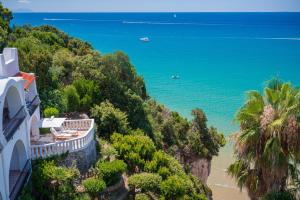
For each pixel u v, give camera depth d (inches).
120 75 1850.4
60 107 1398.9
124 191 992.2
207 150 1784.0
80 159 987.9
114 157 1155.3
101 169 953.5
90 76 1688.0
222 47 6146.7
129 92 1743.4
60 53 1894.7
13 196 751.7
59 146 950.4
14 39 2229.3
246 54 5226.4
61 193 841.5
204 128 1877.5
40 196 844.0
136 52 5482.3
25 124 880.3
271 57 4901.6
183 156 1765.5
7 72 933.8
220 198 1539.1
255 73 3816.4
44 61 1563.7
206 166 1777.8
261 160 739.4
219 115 2440.9
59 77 1651.1
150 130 1674.5
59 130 1104.2
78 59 1770.4
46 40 2556.6
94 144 1080.8
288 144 710.5
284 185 763.4
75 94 1455.5
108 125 1368.1
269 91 759.7
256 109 761.0
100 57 1839.3
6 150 730.8
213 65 4320.9
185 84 3348.9
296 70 3939.5
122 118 1414.9
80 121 1160.8
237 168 793.6
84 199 850.1
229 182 1667.1
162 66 4254.4
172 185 999.0
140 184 979.3
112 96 1664.6
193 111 1919.3
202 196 1113.4
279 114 727.1
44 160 898.7
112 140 1210.6
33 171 865.5
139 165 1107.9
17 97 844.0
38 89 1422.2
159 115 1873.8
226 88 3186.5
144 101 1936.5
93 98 1540.4
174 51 5625.0
